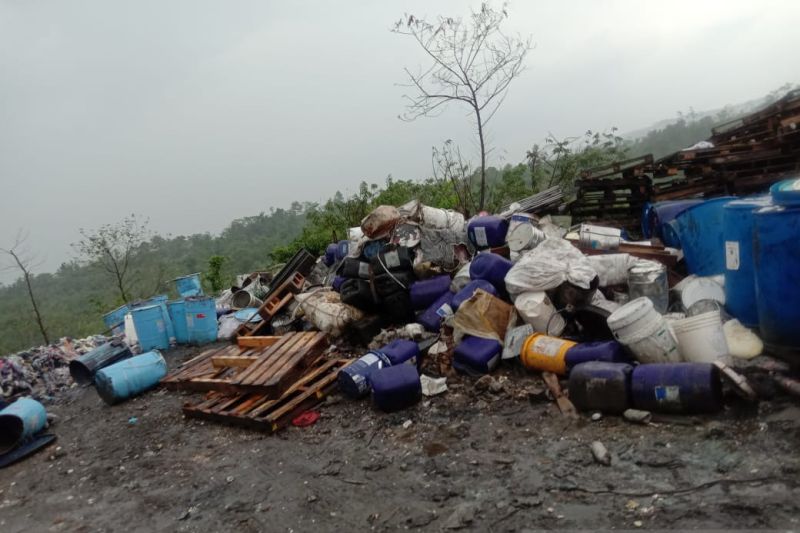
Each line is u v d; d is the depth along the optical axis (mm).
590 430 3811
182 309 9242
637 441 3523
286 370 5352
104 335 11703
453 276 6781
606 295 5605
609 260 5566
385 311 6707
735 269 4598
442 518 3197
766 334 4090
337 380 5488
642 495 2988
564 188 11969
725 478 2955
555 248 5516
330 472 4027
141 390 6996
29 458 5672
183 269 36906
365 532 3232
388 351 5316
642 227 8070
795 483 2770
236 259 39531
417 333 5820
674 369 3660
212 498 4004
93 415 6641
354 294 6703
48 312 35562
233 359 6430
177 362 8281
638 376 3785
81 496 4535
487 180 14078
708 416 3580
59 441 5977
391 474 3836
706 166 7668
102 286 43344
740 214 4512
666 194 8391
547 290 5199
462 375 5168
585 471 3342
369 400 5168
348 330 6766
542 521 2967
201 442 5117
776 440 3158
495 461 3701
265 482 4078
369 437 4469
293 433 4852
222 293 13125
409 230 6887
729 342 4332
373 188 15867
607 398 3871
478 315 5277
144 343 9008
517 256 6477
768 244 3922
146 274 24328
